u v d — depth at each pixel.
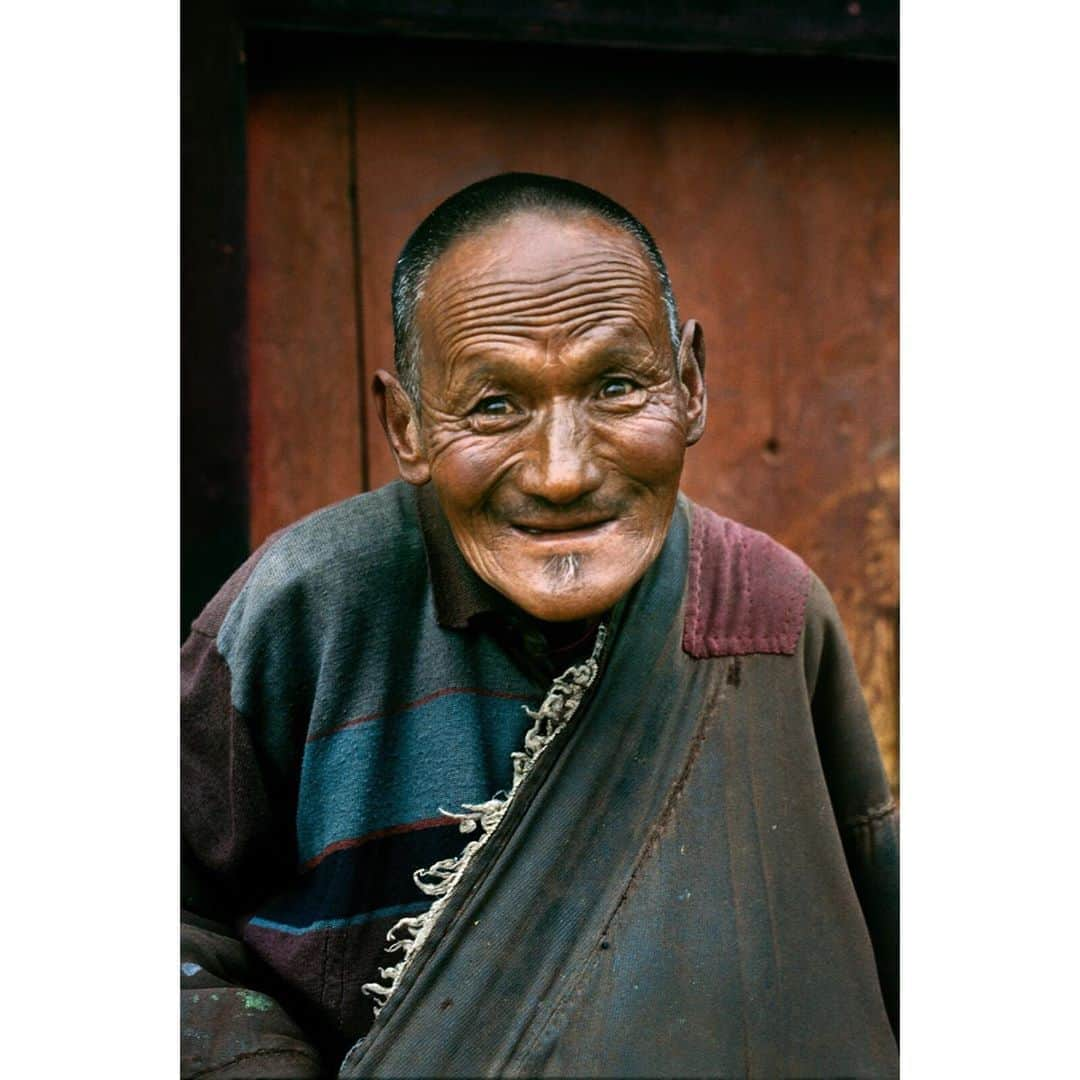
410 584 1.12
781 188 1.41
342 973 1.10
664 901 1.06
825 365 1.43
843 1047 1.10
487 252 1.00
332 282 1.36
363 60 1.35
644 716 1.09
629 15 1.31
